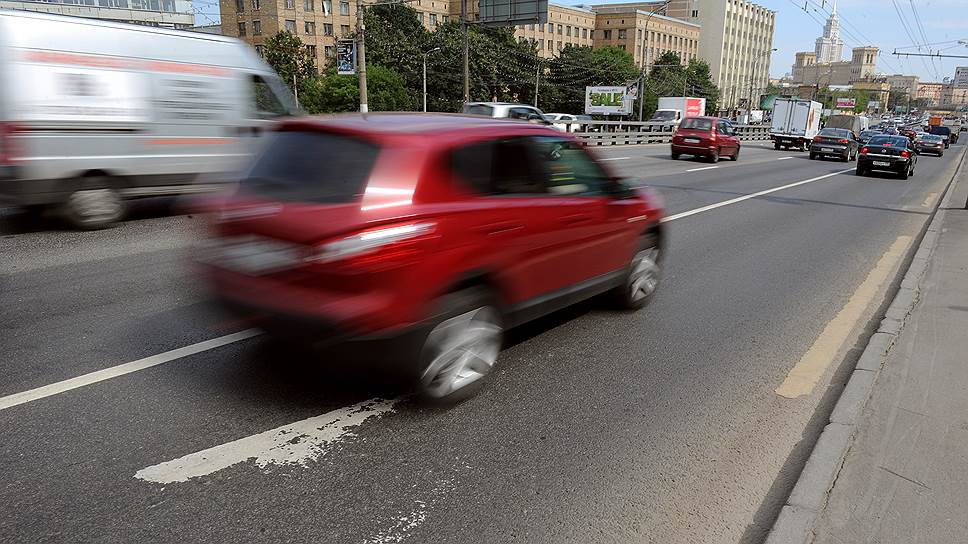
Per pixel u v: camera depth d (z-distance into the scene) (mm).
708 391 4160
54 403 3631
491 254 3734
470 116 4316
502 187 3910
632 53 122312
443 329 3619
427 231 3373
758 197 14320
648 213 5465
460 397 3803
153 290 5715
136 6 75438
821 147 30219
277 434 3396
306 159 3643
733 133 26562
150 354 4324
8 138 7145
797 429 3711
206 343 4523
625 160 23234
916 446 3311
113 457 3131
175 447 3238
